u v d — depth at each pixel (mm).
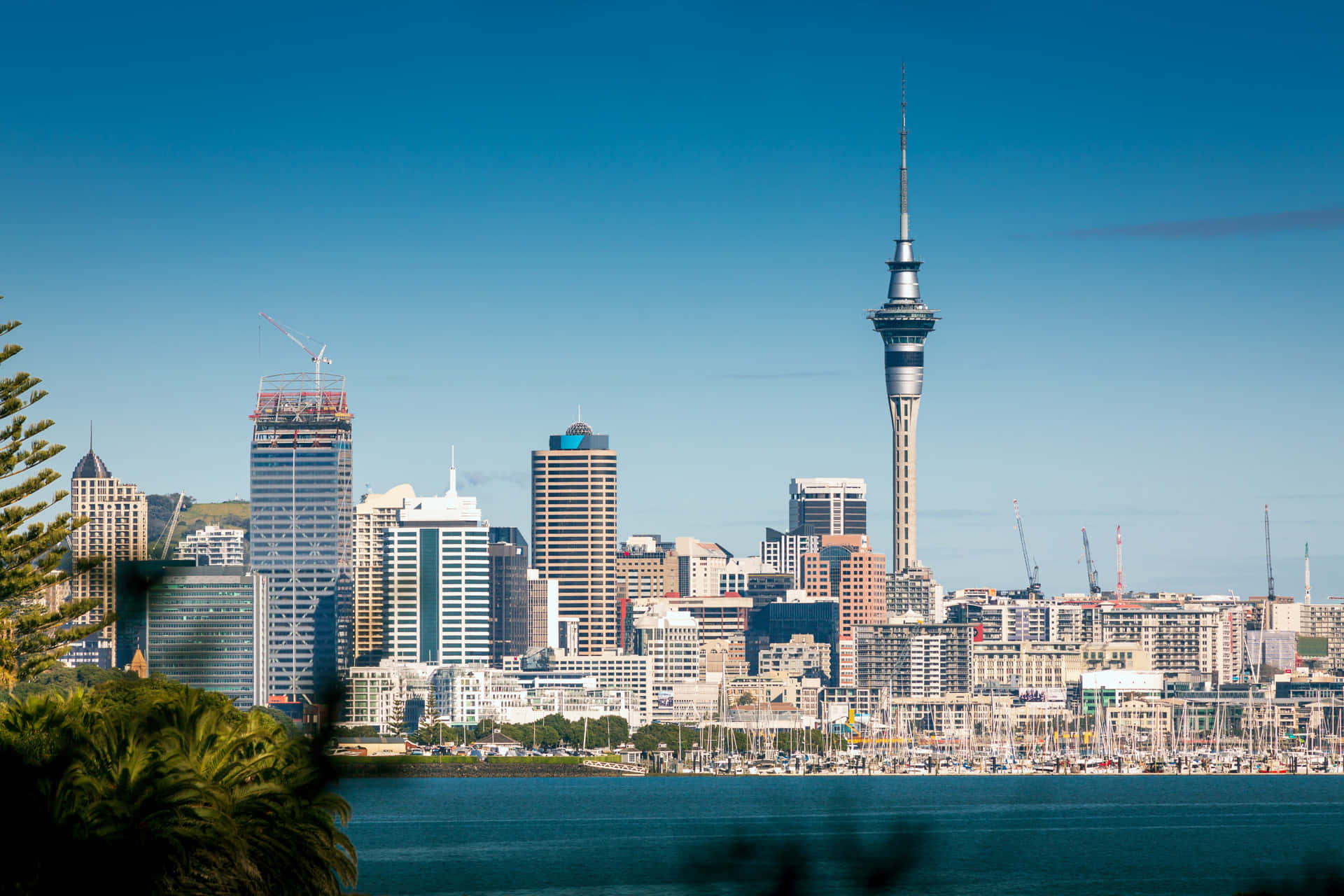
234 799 83125
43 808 77312
